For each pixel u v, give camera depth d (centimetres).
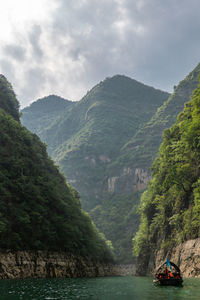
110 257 13812
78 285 4481
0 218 5972
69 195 9956
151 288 3900
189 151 7000
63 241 7706
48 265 6800
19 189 7138
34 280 5275
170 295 3039
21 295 3064
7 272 5597
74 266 7856
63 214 8306
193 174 7006
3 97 10825
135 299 2867
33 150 8919
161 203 9000
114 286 4359
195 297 2872
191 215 6681
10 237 6069
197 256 5784
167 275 4153
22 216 6600
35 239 6706
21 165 7688
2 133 7906
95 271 9550
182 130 6881
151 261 10231
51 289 3709
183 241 6850
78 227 9125
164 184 7188
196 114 5944
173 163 7275
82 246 8831
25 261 6184
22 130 8975
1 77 11675
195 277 5541
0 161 7312
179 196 7825
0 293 3197
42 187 7994
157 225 9462
